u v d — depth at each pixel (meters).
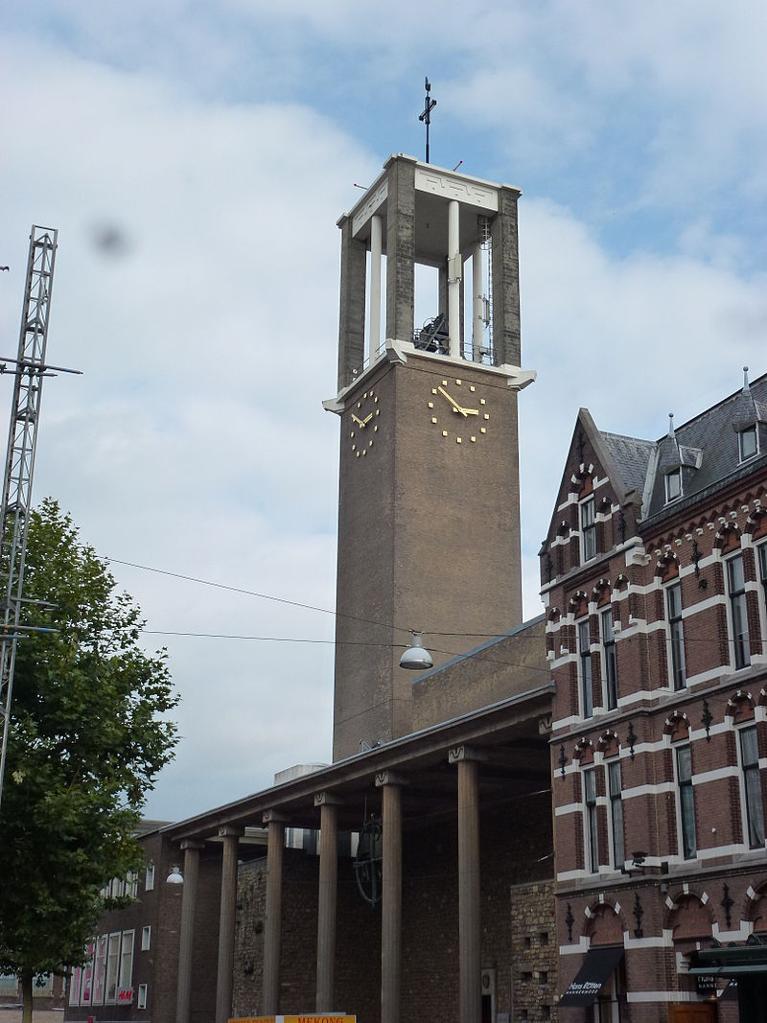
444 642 68.62
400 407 72.19
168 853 75.25
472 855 47.28
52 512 43.19
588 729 41.34
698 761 36.53
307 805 61.62
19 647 38.53
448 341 78.44
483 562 71.31
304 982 67.19
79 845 39.09
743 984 26.16
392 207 74.75
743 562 36.22
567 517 44.62
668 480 41.00
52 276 37.59
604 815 40.12
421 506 70.81
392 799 53.28
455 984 58.50
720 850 35.03
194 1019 73.12
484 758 48.59
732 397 41.22
